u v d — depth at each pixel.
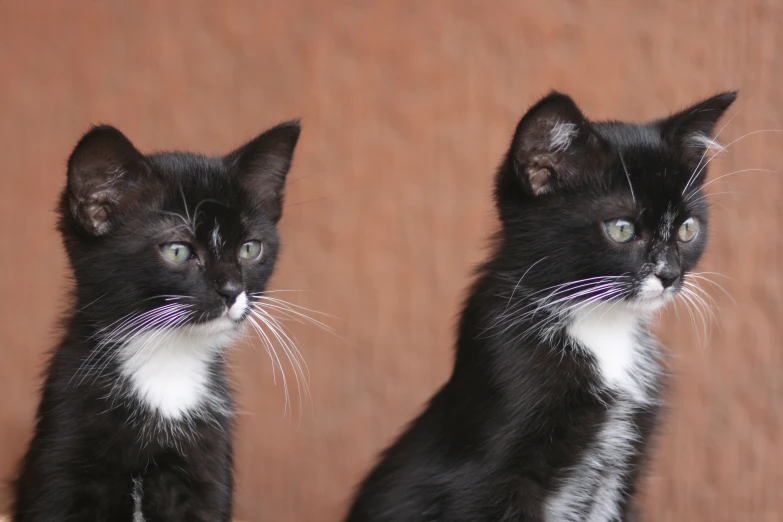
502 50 6.07
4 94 6.08
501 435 4.17
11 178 6.11
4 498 5.10
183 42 6.11
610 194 4.29
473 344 4.36
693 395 6.04
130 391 4.18
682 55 6.00
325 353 6.14
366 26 6.09
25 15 6.07
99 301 4.17
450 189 6.11
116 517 4.09
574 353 4.28
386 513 4.45
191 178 4.29
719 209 5.99
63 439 4.03
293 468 6.18
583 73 6.03
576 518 4.41
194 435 4.23
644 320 4.62
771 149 5.98
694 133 4.46
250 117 6.10
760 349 6.02
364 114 6.12
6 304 6.11
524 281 4.34
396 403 6.12
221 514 4.27
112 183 4.16
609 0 6.02
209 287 4.19
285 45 6.10
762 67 5.98
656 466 6.05
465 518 4.20
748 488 6.04
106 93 6.09
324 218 6.15
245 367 6.11
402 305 6.13
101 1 6.08
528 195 4.35
